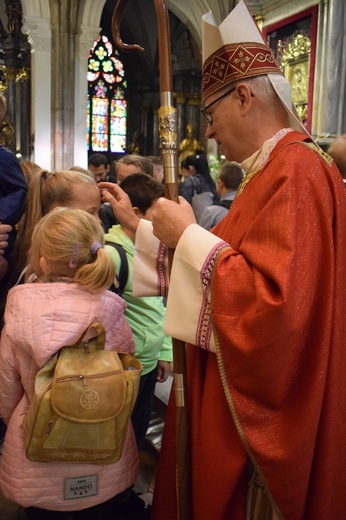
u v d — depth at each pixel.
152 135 17.44
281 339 1.07
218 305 1.13
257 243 1.13
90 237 1.48
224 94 1.27
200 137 15.29
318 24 6.25
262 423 1.15
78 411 1.33
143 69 17.08
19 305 1.43
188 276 1.21
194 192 4.60
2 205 2.00
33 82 9.71
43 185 1.86
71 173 1.84
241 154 1.32
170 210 1.27
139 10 15.67
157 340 2.02
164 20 1.29
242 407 1.14
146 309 2.00
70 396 1.33
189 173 4.89
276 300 1.06
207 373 1.28
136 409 2.08
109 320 1.47
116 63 17.28
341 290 1.17
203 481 1.24
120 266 1.88
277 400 1.14
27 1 9.39
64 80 9.77
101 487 1.46
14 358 1.45
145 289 1.53
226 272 1.14
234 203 1.32
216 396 1.24
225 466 1.21
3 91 14.61
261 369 1.10
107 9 15.94
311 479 1.21
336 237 1.17
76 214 1.49
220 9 8.90
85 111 10.13
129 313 1.97
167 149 1.32
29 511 1.59
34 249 1.52
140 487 2.27
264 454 1.14
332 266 1.14
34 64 9.64
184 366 1.31
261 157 1.25
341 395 1.20
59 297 1.42
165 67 1.30
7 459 1.45
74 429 1.35
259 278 1.10
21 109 14.39
